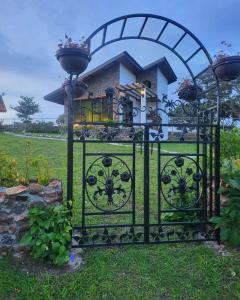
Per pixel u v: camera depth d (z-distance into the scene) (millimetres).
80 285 2303
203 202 3277
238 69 2951
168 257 2770
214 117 3369
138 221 3727
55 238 2574
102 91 15695
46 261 2602
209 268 2570
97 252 2863
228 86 14883
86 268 2562
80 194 4809
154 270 2555
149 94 12664
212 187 3258
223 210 3074
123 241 3076
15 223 2662
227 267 2605
